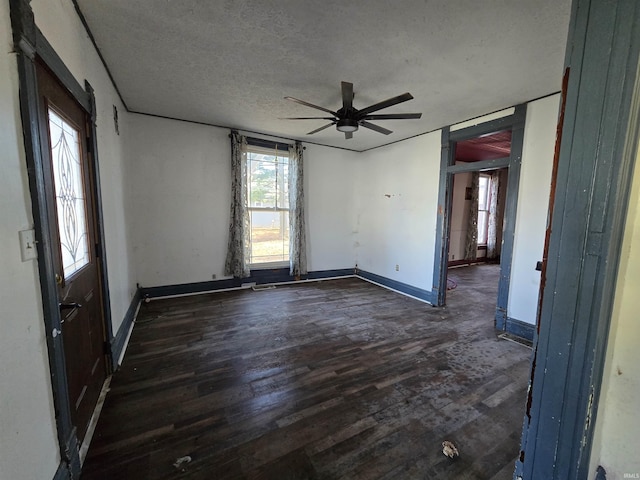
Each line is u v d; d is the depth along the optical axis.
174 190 4.10
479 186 7.70
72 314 1.57
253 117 3.88
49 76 1.41
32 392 1.08
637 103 0.70
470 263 7.55
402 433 1.74
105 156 2.45
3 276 0.94
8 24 1.03
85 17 1.88
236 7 1.79
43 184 1.20
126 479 1.41
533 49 2.14
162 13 1.85
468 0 1.68
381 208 5.18
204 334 3.05
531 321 3.08
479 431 1.77
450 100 3.10
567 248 0.82
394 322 3.51
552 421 0.88
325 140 4.94
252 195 4.73
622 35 0.70
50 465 1.18
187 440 1.66
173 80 2.79
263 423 1.80
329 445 1.64
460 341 3.02
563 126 0.82
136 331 3.10
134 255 3.85
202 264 4.40
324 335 3.09
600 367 0.80
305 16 1.86
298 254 5.07
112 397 2.02
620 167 0.72
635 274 0.80
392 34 2.02
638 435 0.82
